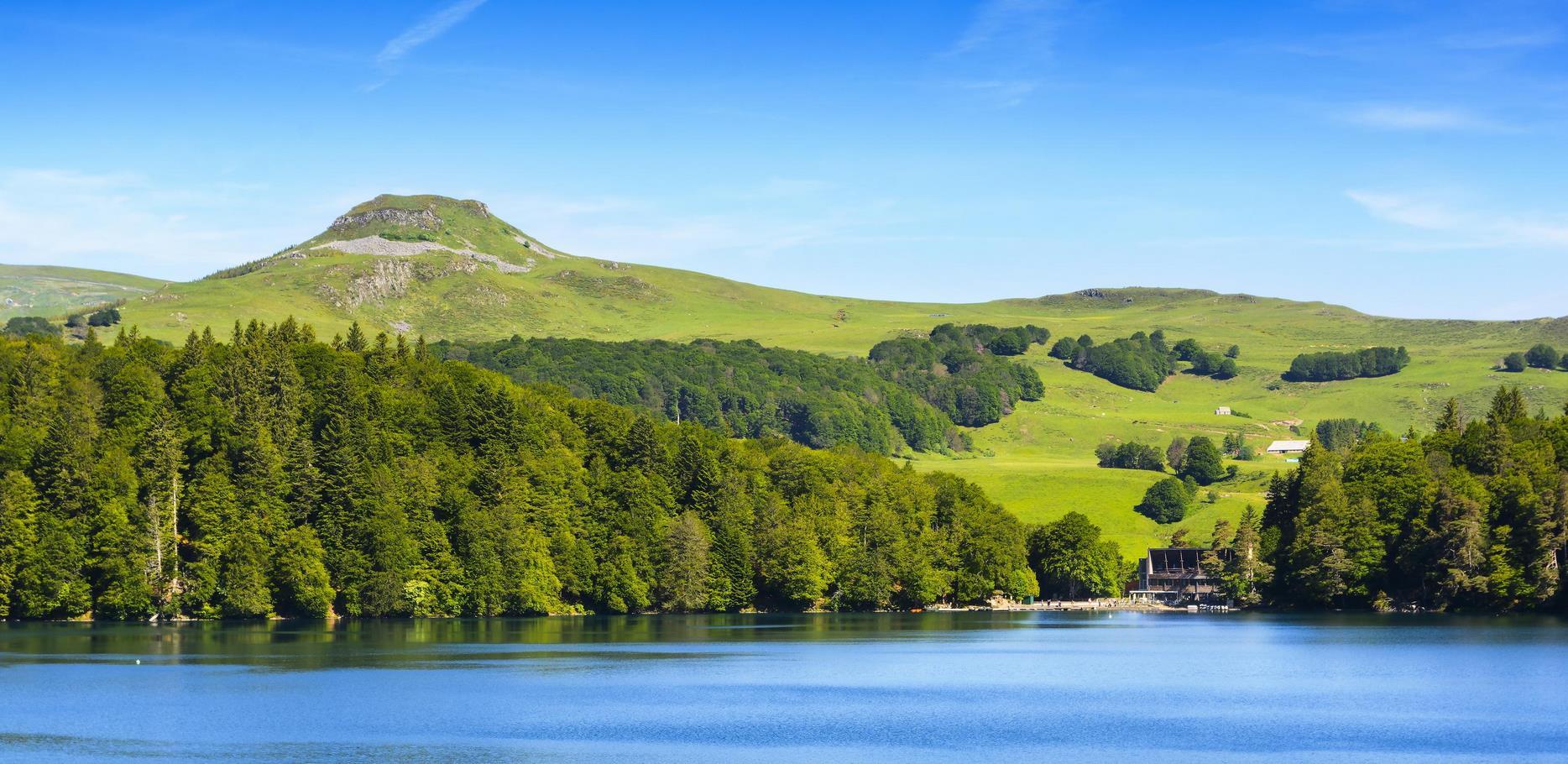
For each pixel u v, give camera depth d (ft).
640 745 357.82
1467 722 393.09
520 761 336.70
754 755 346.95
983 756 346.54
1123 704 431.84
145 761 332.80
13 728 371.97
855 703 431.43
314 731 371.56
